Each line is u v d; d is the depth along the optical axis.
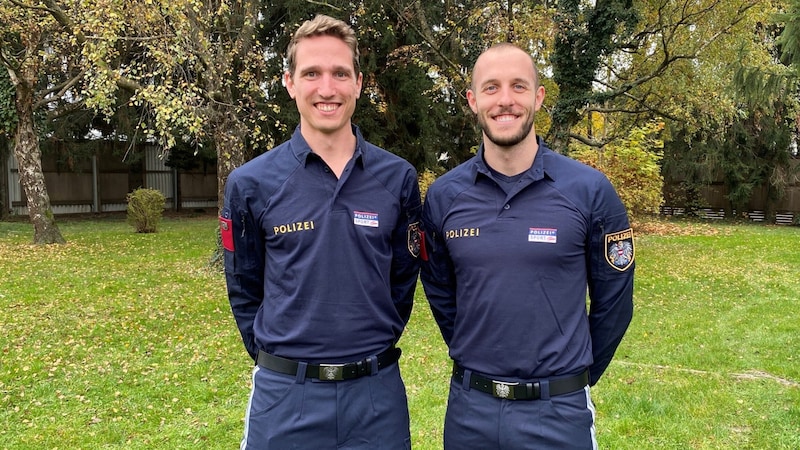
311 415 2.01
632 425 3.82
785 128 19.00
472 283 2.07
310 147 2.10
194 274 9.00
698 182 20.53
